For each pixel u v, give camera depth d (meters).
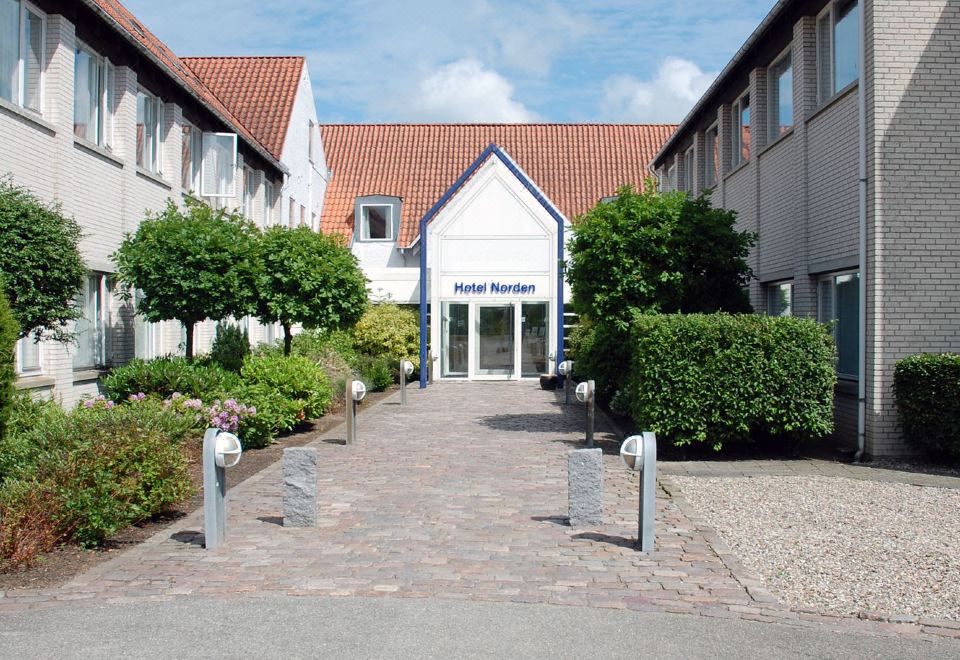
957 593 6.17
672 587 6.30
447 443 13.95
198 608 5.84
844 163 13.17
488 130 40.06
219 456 7.34
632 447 7.25
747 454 12.23
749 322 11.62
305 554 7.15
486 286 28.58
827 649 5.18
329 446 13.62
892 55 11.74
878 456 11.66
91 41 14.77
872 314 11.74
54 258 9.92
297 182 29.67
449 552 7.21
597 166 38.22
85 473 7.52
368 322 27.09
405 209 34.81
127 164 16.19
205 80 29.25
